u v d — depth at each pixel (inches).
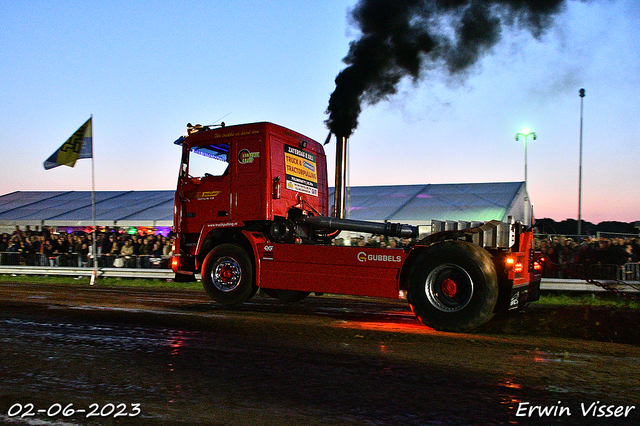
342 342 242.1
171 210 1055.0
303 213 358.3
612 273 452.4
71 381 177.3
